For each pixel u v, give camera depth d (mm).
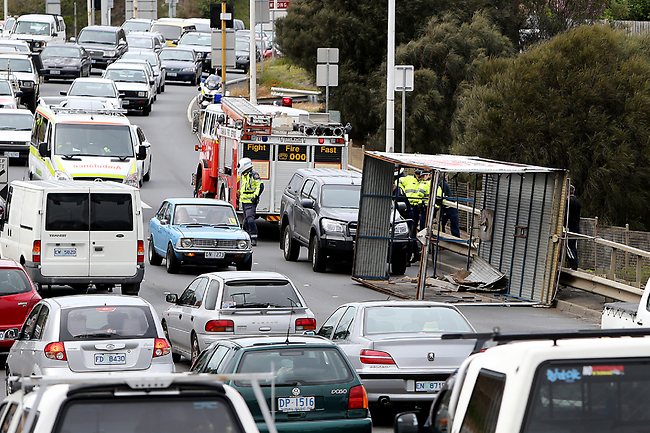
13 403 21344
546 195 71938
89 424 19438
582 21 153875
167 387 19766
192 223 83188
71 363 42812
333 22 146625
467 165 70688
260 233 103125
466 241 79875
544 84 105188
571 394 18312
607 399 18328
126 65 165000
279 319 51625
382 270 79812
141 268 70625
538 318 67062
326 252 83125
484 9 148375
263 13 133875
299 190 88812
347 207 84625
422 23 146875
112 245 70062
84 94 143625
